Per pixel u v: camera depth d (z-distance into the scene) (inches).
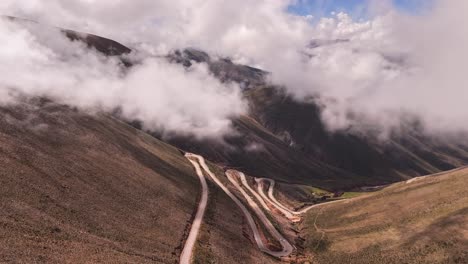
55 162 4298.7
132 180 5027.1
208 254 4072.3
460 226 4886.8
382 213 6122.1
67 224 3334.2
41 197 3508.9
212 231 4805.6
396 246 5007.4
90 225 3540.8
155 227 4205.2
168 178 6008.9
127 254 3287.4
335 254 5364.2
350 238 5713.6
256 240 5526.6
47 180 3855.8
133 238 3710.6
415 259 4621.1
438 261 4434.1
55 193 3715.6
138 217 4210.1
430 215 5433.1
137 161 5851.4
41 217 3206.2
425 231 5064.0
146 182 5241.1
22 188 3472.0
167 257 3654.0
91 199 4013.3
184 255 3890.3
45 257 2672.2
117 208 4148.6
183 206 5275.6
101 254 3063.5
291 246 5782.5
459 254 4429.1
